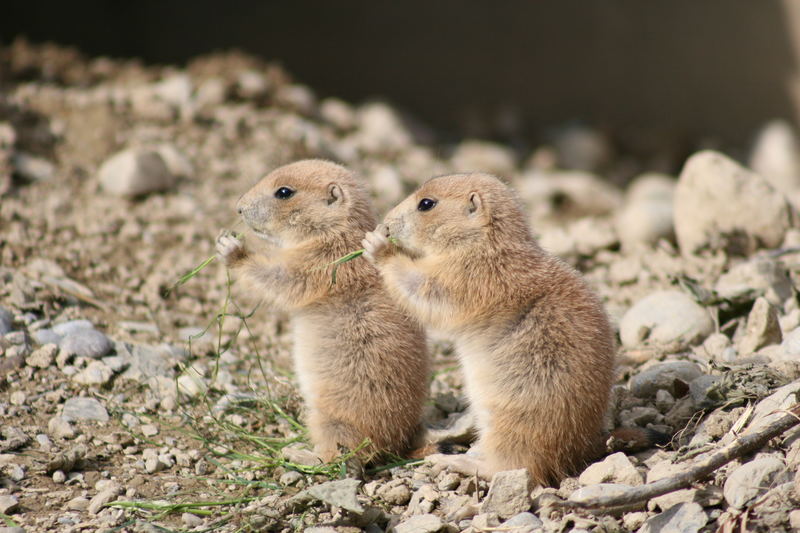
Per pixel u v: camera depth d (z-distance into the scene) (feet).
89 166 61.67
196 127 70.74
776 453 27.61
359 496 31.45
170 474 33.50
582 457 30.94
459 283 32.58
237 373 42.04
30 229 52.21
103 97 71.05
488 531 27.43
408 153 83.56
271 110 78.54
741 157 109.81
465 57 119.34
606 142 106.63
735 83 114.62
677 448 31.60
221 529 29.32
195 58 117.80
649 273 50.90
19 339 40.11
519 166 100.17
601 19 118.01
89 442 34.99
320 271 35.55
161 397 38.86
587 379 30.42
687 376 36.06
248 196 37.27
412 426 34.71
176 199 59.31
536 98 120.06
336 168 37.78
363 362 34.22
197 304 49.06
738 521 24.93
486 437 31.68
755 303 39.52
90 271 49.93
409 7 118.73
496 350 31.73
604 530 26.00
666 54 116.67
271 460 34.14
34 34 108.78
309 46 118.93
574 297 31.81
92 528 28.96
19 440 34.04
